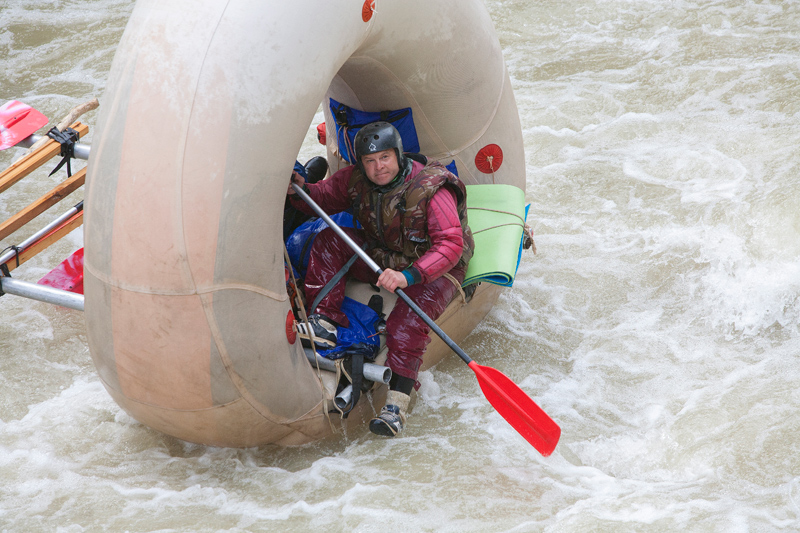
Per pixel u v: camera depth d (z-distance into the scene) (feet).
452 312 46.85
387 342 40.63
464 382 47.24
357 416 42.01
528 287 56.34
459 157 46.78
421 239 40.04
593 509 35.14
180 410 36.17
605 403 45.11
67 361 48.55
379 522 34.78
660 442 40.96
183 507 36.63
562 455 40.60
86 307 35.45
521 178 50.42
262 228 33.91
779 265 54.24
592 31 95.66
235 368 34.88
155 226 32.12
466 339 51.03
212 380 34.81
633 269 57.52
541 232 62.59
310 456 41.06
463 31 42.68
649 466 39.78
